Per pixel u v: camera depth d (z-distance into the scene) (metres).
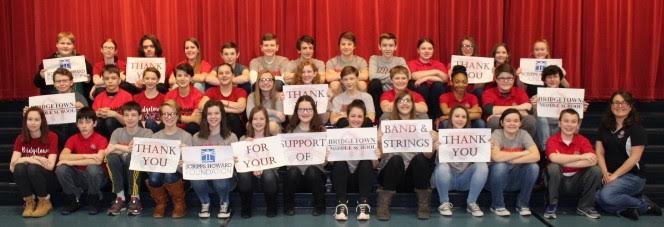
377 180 5.30
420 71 5.96
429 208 4.93
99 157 4.97
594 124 6.29
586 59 6.99
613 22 6.88
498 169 4.85
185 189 5.12
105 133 5.40
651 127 6.27
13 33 7.14
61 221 4.84
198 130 5.33
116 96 5.55
